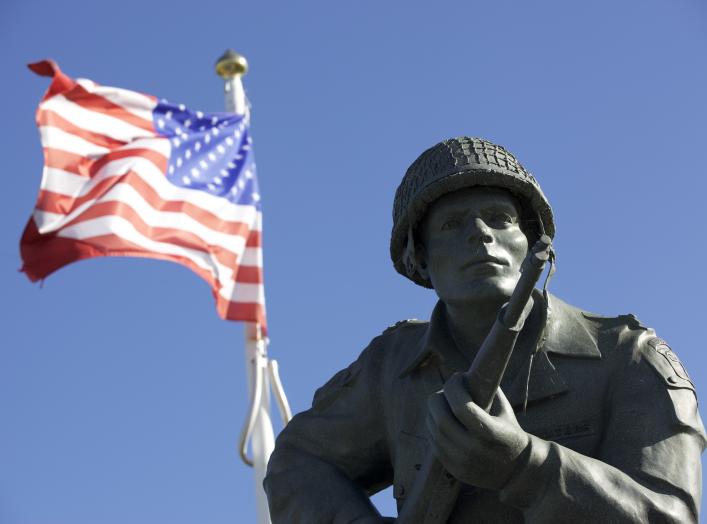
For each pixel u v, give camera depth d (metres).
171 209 12.80
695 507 4.16
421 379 4.68
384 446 4.83
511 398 4.40
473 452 3.97
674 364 4.44
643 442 4.27
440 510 4.21
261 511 11.21
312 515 4.63
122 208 12.43
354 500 4.65
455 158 4.55
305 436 4.92
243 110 13.88
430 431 4.05
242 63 14.10
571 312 4.61
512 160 4.59
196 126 13.45
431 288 4.84
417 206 4.58
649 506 4.05
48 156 12.57
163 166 12.93
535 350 4.40
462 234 4.52
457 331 4.61
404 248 4.75
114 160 12.72
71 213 12.44
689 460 4.24
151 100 13.16
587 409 4.39
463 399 3.96
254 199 13.35
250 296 12.73
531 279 3.84
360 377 4.89
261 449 11.55
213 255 12.84
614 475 4.08
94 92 12.99
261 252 13.12
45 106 12.76
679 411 4.31
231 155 13.48
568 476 4.02
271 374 12.09
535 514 4.02
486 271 4.45
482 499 4.34
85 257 12.22
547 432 4.38
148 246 12.50
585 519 4.00
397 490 4.57
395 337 4.94
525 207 4.64
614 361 4.45
